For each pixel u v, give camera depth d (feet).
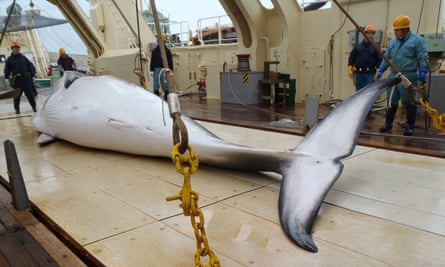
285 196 9.15
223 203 10.57
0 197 11.67
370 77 25.12
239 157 11.78
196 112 29.78
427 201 10.25
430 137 18.24
